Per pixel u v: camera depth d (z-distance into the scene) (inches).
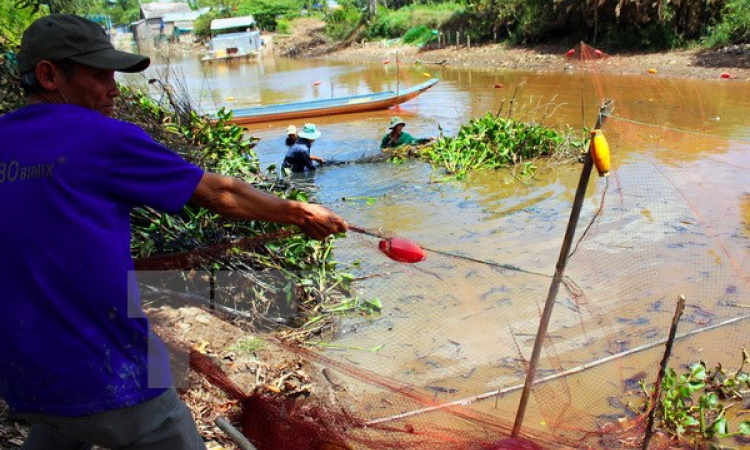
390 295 217.3
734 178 329.7
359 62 1286.9
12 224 79.2
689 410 151.6
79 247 79.7
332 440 123.3
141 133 84.9
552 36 1030.4
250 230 202.4
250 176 269.1
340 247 254.8
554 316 200.4
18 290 79.7
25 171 80.0
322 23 1975.9
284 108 587.8
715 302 206.5
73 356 80.7
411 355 181.2
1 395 87.3
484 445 123.5
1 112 197.9
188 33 2261.3
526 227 282.8
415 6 1551.4
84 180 80.6
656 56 820.6
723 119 484.4
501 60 1011.3
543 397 159.3
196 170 87.9
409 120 565.0
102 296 81.0
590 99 613.6
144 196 84.4
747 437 150.6
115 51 88.0
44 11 311.9
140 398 85.5
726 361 175.6
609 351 181.0
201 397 149.8
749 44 759.7
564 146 414.9
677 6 816.3
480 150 403.5
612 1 880.9
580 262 239.3
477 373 172.1
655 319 197.3
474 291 218.2
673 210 289.6
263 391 154.7
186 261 142.1
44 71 84.9
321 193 355.3
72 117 82.7
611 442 140.8
